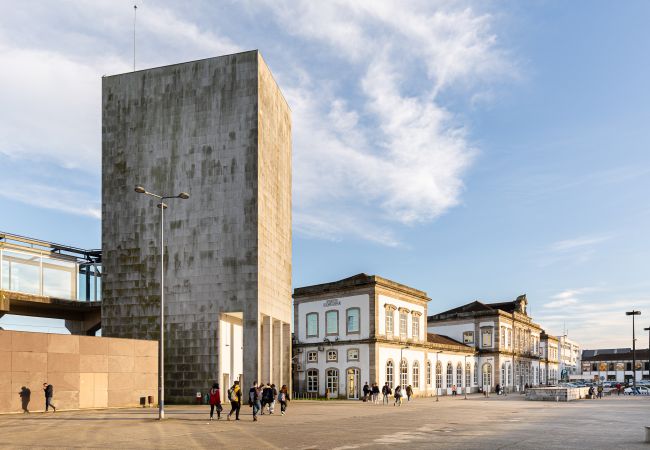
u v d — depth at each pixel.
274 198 56.75
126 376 42.91
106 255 54.03
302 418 34.53
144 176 54.31
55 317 59.44
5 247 51.09
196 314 50.97
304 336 69.56
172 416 34.41
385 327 66.00
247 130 52.53
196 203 52.62
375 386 55.94
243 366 49.28
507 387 96.06
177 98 54.66
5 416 34.25
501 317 95.25
